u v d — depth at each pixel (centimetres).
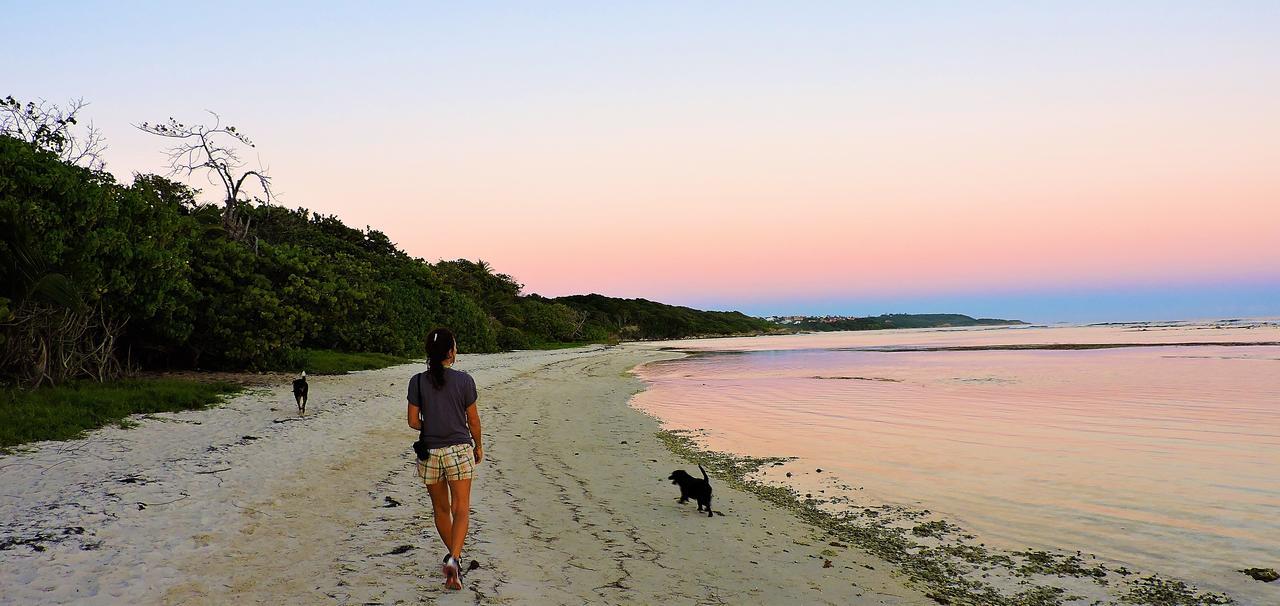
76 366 1495
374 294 3525
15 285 1296
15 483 724
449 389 485
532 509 743
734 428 1451
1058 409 1655
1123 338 6912
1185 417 1463
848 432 1371
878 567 600
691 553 618
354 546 573
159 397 1374
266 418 1322
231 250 2227
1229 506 782
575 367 3859
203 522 618
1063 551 643
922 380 2619
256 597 453
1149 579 571
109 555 517
